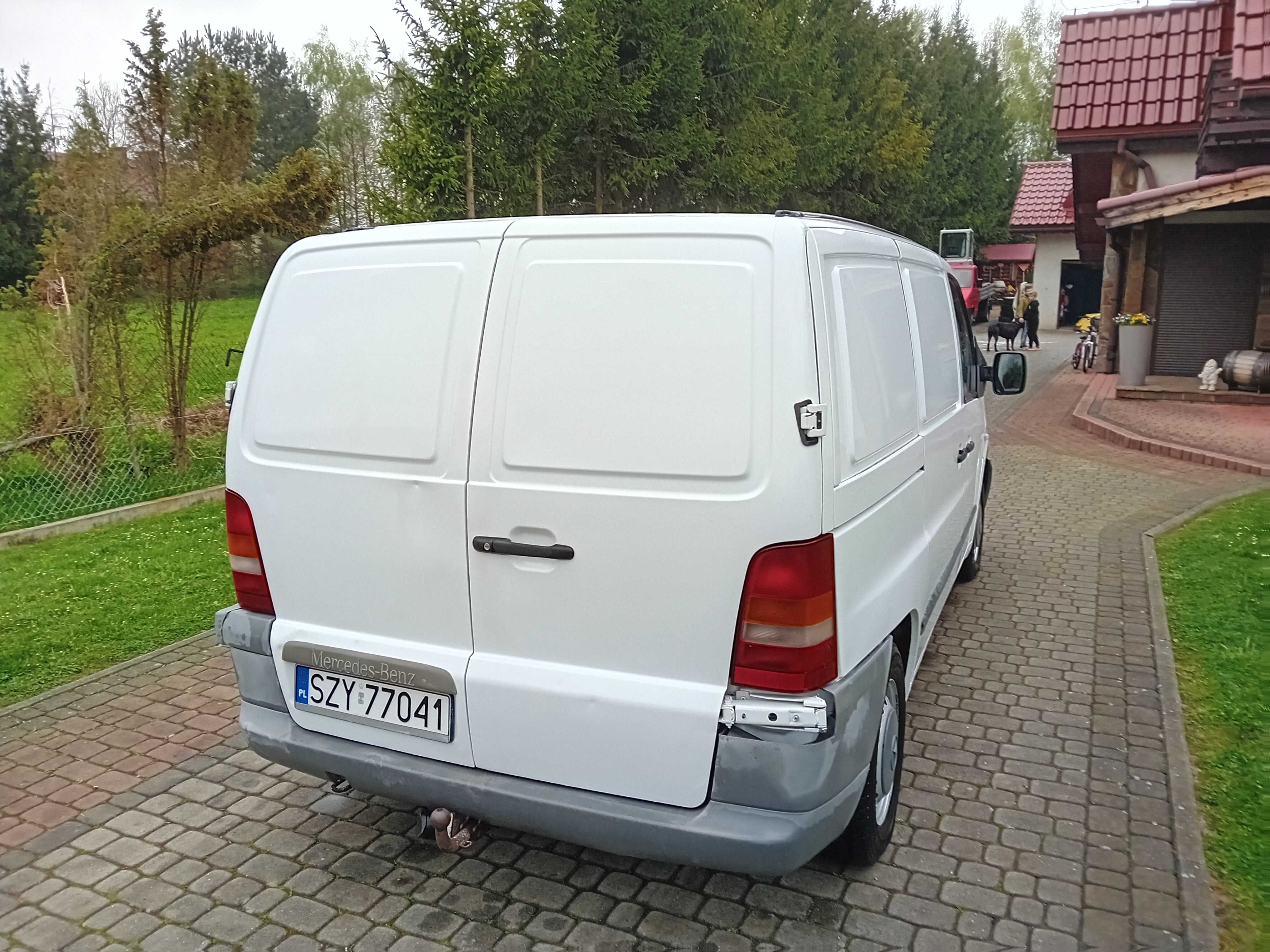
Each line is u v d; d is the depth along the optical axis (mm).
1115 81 16484
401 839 3449
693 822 2553
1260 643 4988
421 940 2896
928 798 3619
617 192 13516
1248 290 14742
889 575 3117
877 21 28094
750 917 2959
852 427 2713
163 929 2969
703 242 2551
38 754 4098
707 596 2510
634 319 2572
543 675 2697
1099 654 5008
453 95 9414
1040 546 7074
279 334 3090
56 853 3377
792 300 2475
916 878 3133
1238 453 9969
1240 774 3701
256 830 3516
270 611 3166
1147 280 15266
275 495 3070
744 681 2520
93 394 8906
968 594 5992
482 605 2768
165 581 6461
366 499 2896
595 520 2588
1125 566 6520
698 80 12883
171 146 10203
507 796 2740
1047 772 3805
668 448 2514
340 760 2996
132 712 4496
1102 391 15062
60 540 7547
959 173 37562
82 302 8781
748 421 2453
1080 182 18672
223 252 9906
